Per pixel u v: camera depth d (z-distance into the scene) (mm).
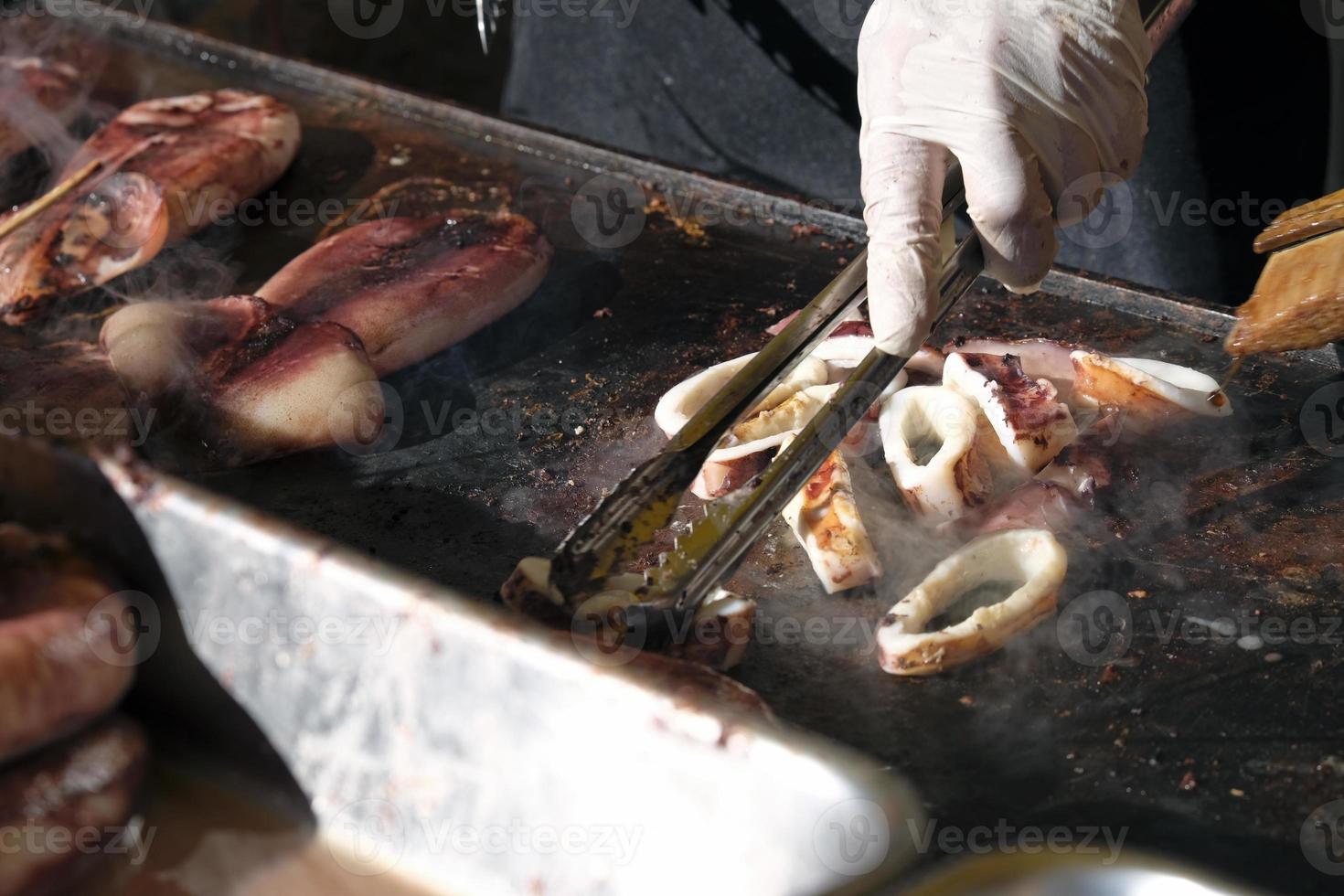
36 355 1739
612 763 902
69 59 2547
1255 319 1327
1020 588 1271
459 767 970
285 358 1600
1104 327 1771
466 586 1387
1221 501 1444
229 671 1050
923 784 1121
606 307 1888
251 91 2523
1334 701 1191
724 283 1938
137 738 1035
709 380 1617
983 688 1222
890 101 1501
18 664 928
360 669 986
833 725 1186
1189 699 1199
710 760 860
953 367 1522
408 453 1605
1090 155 1510
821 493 1369
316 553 976
